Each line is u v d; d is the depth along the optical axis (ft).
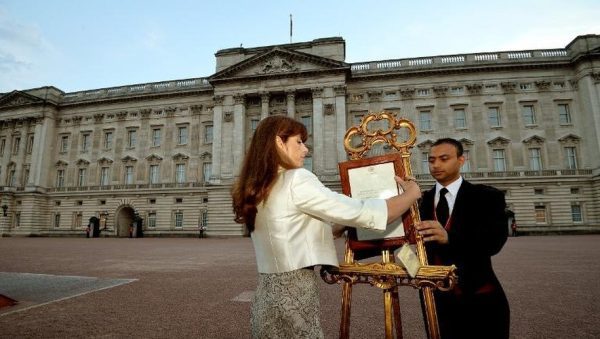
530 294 27.94
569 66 144.77
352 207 6.28
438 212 11.03
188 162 166.09
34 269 45.88
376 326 20.17
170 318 22.11
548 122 142.51
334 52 152.15
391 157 9.00
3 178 180.65
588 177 135.03
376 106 152.76
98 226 163.63
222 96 154.61
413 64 155.02
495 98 146.92
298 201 6.48
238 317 22.26
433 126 148.05
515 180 138.92
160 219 163.32
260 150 7.04
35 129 179.42
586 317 21.36
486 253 10.05
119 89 182.29
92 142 178.50
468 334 9.73
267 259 6.69
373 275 8.75
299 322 6.25
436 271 8.05
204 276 39.09
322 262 6.51
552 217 135.23
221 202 144.87
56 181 179.22
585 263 45.42
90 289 31.53
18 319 21.97
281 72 149.89
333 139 142.20
